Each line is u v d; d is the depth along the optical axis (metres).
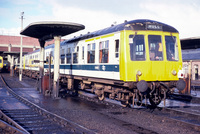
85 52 12.30
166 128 6.73
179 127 6.85
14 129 5.89
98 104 10.73
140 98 9.56
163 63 9.03
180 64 9.49
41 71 15.55
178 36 9.64
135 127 6.75
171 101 12.58
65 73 15.34
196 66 32.25
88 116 8.12
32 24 11.36
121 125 6.97
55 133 5.99
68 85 14.94
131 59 8.61
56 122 7.08
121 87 9.62
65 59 15.40
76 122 7.24
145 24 8.93
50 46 19.16
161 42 9.13
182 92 15.45
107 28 10.50
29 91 15.95
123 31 8.77
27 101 10.83
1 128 6.23
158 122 7.41
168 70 9.14
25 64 34.44
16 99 12.13
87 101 11.62
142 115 8.34
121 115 8.37
